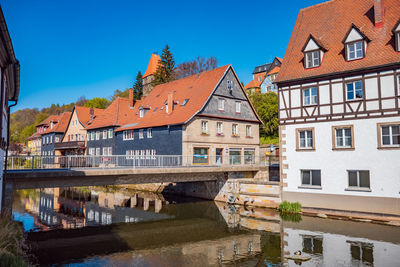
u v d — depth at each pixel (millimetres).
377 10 18281
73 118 50406
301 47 21188
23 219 19281
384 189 16453
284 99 20422
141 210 22531
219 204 24312
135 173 19109
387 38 17422
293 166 19812
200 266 11086
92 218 19703
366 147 17109
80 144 44906
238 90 34312
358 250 12102
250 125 34969
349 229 15055
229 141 32438
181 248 13297
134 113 38719
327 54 19359
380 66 16609
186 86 35438
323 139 18656
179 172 21156
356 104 17562
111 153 38719
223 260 11703
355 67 17469
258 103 42875
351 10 20594
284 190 20172
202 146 29922
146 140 33031
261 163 31484
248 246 13328
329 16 21422
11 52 9242
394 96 16375
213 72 33938
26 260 9680
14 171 15852
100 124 41281
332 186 18172
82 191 33969
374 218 16688
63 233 15859
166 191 31172
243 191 23422
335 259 11250
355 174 17562
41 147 60656
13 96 15523
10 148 68812
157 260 11734
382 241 13117
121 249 13133
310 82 19328
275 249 12750
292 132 19922
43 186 16469
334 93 18391
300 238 14008
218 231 16062
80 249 13086
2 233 9859
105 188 36656
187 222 18391
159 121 31938
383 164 16547
